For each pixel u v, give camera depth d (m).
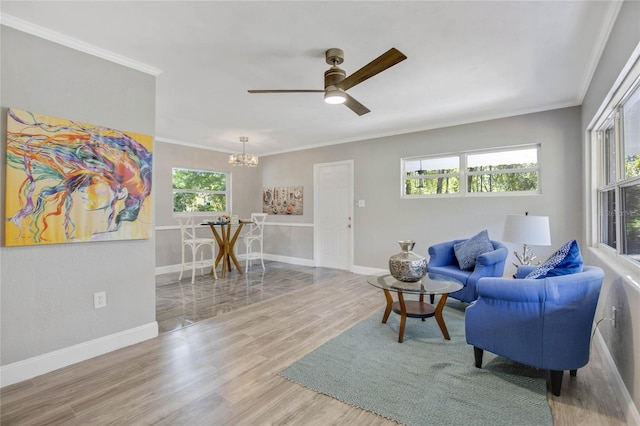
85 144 2.39
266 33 2.26
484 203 4.31
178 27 2.19
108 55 2.52
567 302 1.89
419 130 4.86
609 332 2.23
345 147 5.73
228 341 2.72
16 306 2.11
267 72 2.89
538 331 1.95
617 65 2.02
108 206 2.51
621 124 2.40
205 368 2.27
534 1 1.91
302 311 3.50
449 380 2.10
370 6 1.96
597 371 2.21
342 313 3.44
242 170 6.96
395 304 3.14
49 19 2.08
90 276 2.45
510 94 3.44
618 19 1.98
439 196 4.69
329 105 3.81
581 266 2.09
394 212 5.12
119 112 2.61
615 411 1.79
